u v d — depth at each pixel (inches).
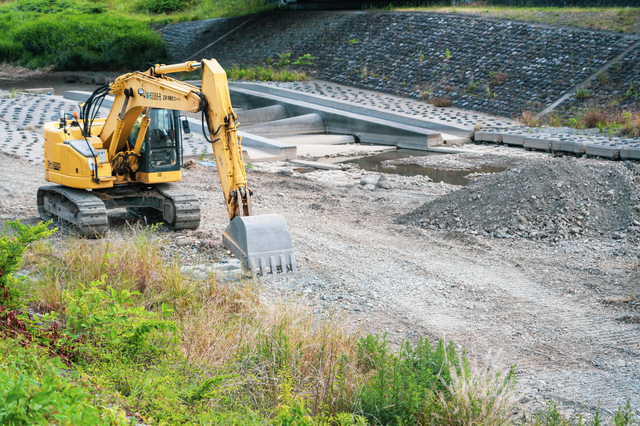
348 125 1176.2
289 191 693.3
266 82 1520.7
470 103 1240.2
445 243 482.6
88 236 454.6
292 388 217.3
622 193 498.6
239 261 377.7
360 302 357.4
